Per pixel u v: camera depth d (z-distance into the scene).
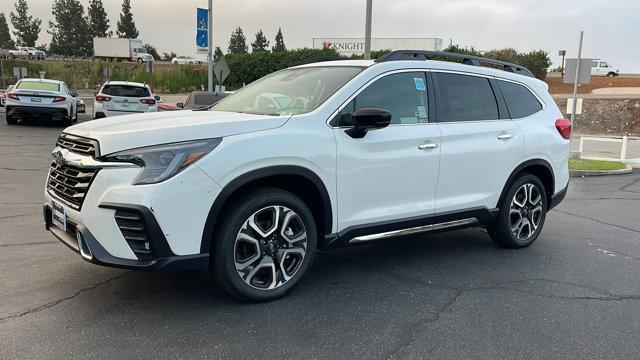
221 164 3.76
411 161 4.80
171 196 3.59
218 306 4.13
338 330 3.84
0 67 47.56
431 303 4.39
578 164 14.22
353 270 5.15
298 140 4.12
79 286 4.43
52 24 126.56
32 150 12.98
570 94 38.88
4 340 3.50
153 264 3.61
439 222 5.16
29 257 5.10
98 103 18.36
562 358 3.56
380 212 4.70
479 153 5.35
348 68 4.92
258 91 5.24
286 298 4.36
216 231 3.91
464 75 5.48
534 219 6.15
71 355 3.35
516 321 4.11
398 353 3.55
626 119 29.31
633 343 3.80
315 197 4.39
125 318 3.88
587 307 4.43
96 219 3.63
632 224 7.73
